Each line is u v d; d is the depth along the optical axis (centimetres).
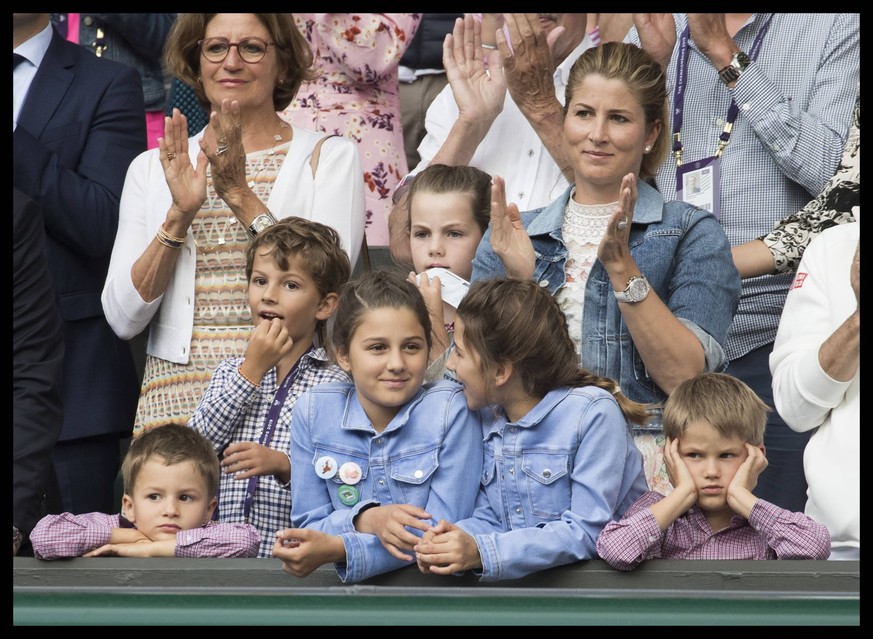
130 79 1689
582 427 1160
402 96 2053
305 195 1532
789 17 1664
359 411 1223
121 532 1255
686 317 1350
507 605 1123
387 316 1187
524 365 1171
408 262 1644
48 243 1578
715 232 1383
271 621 1144
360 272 1677
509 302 1167
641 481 1219
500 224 1388
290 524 1341
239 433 1373
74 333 1588
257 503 1340
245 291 1484
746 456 1209
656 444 1344
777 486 1533
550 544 1107
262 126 1566
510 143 1698
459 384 1239
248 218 1464
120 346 1627
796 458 1528
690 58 1691
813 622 1117
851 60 1628
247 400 1357
